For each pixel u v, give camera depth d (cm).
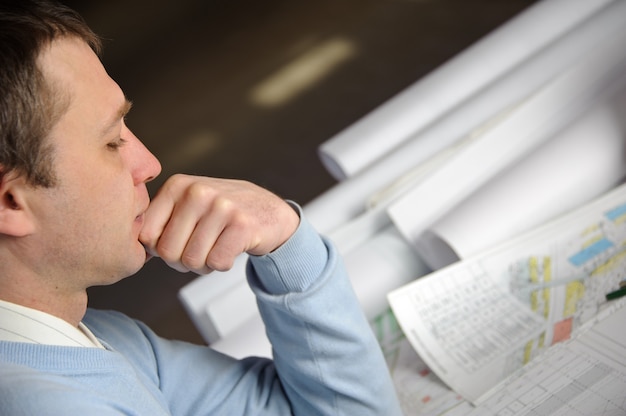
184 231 68
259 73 296
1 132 52
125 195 61
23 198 55
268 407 79
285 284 73
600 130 111
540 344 85
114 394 60
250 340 103
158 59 332
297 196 230
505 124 119
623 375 77
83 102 56
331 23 306
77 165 56
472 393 82
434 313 94
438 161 126
